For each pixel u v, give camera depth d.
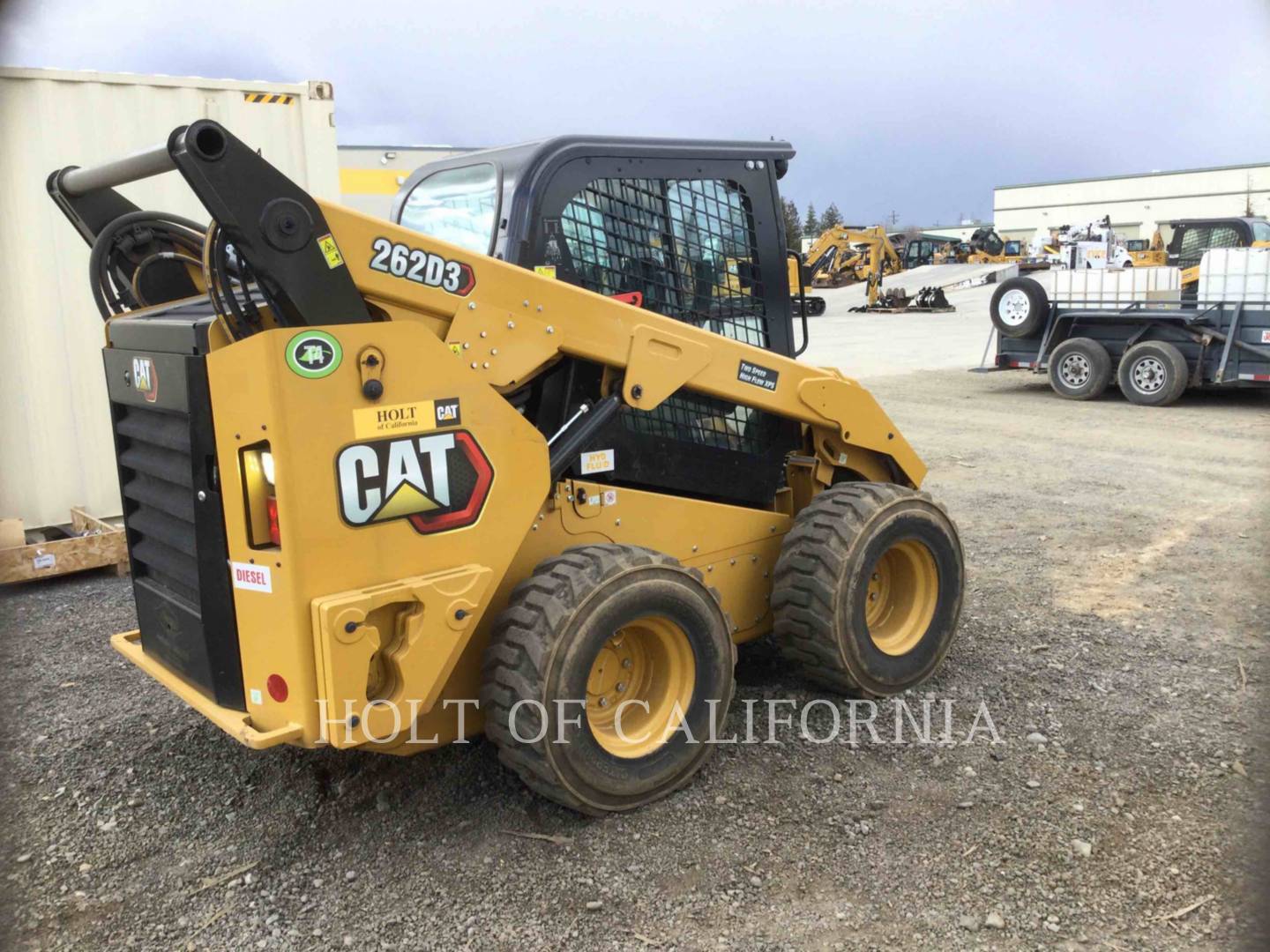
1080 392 12.22
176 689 3.06
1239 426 10.25
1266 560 5.77
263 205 2.47
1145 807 3.14
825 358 17.30
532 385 3.30
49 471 6.21
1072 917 2.63
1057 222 69.62
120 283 3.48
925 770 3.41
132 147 6.26
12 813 3.25
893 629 4.06
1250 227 15.18
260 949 2.57
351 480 2.64
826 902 2.71
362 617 2.62
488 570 2.88
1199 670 4.22
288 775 3.47
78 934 2.64
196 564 2.91
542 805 3.23
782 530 4.00
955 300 32.75
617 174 3.48
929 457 8.91
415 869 2.91
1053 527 6.54
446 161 3.85
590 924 2.65
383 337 2.66
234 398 2.61
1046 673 4.20
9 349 6.02
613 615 2.97
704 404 3.77
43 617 5.22
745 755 3.53
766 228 3.97
